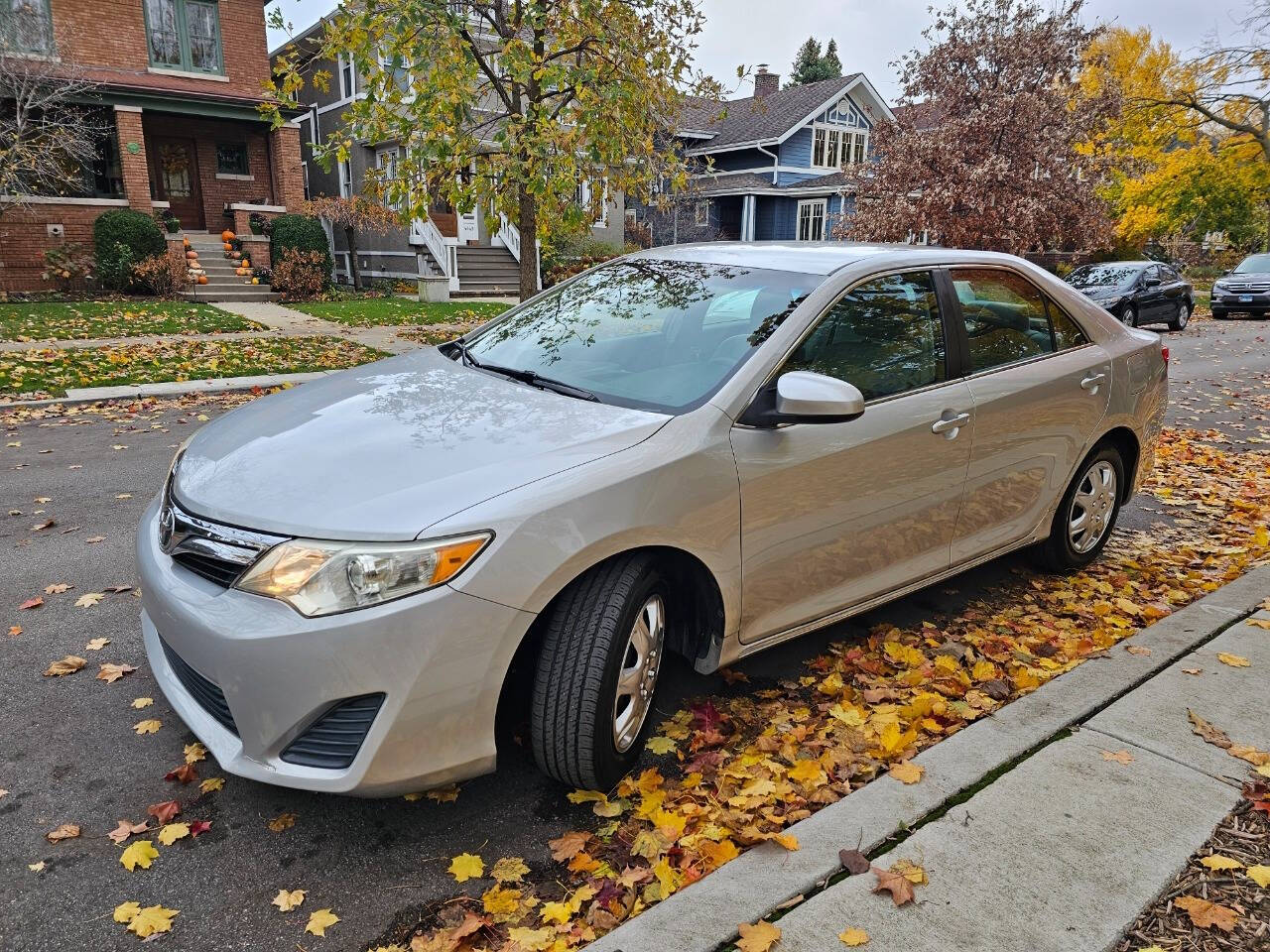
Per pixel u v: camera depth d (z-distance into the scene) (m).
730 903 2.19
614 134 9.05
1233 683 3.27
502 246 22.44
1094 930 2.12
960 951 2.04
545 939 2.11
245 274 19.30
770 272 3.49
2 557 4.53
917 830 2.47
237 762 2.36
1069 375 4.05
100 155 19.83
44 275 17.73
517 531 2.35
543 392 3.10
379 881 2.36
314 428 2.84
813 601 3.20
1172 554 4.93
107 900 2.25
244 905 2.25
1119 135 26.56
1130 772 2.73
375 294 21.22
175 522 2.58
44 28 17.05
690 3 9.98
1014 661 3.57
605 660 2.51
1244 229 34.81
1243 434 8.46
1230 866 2.34
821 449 3.02
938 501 3.52
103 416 7.94
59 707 3.14
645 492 2.57
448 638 2.26
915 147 18.28
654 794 2.65
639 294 3.67
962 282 3.78
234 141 21.84
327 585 2.25
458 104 8.88
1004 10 18.19
